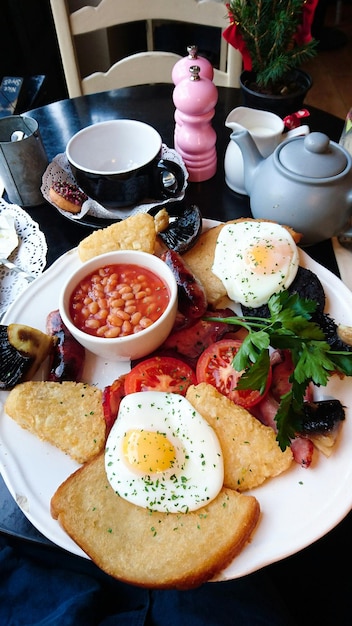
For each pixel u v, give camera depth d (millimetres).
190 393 403
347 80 1519
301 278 471
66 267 509
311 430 369
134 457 360
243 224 513
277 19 583
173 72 617
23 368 417
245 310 473
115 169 635
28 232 587
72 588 467
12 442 392
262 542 337
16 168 583
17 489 368
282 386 418
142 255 456
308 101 1456
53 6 763
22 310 482
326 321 438
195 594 455
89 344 415
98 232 506
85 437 386
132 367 446
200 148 609
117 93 773
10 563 489
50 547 389
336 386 411
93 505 353
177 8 789
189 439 373
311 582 491
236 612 442
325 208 490
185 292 445
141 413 384
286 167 496
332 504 350
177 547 332
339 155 495
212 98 574
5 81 957
